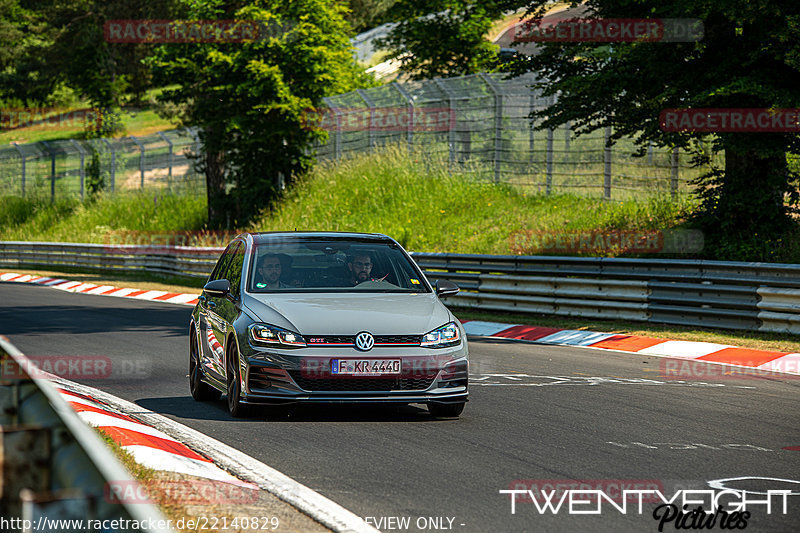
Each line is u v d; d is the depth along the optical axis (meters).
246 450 25.34
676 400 34.69
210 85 128.50
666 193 92.69
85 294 99.00
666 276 59.09
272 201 131.62
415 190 115.06
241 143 127.81
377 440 26.77
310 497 20.20
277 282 32.62
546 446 26.06
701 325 56.16
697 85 62.09
